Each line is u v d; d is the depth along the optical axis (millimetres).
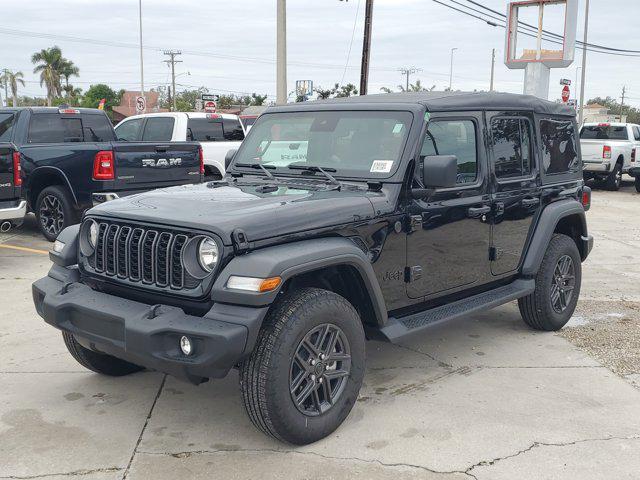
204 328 3342
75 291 4012
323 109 4801
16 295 6922
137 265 3764
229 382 4719
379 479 3441
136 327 3477
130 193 9227
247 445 3795
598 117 69688
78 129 10305
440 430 3984
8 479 3424
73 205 9352
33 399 4395
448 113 4625
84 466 3562
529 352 5391
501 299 5102
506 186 5176
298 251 3557
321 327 3699
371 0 22234
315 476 3467
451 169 4039
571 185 6078
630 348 5516
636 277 8273
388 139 4410
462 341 5648
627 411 4285
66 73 81938
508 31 16625
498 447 3785
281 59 16188
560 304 5918
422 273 4488
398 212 4234
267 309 3410
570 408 4316
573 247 5879
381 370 4953
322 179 4512
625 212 14820
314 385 3721
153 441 3840
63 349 5352
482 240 4980
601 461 3641
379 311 4082
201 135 12641
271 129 5020
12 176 8055
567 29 15539
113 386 4621
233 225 3475
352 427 4012
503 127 5203
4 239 10078
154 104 66500
